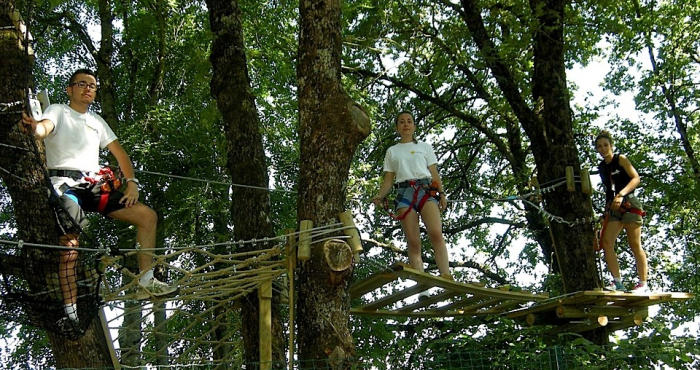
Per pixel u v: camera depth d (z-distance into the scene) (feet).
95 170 19.49
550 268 50.03
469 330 29.86
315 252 21.42
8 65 18.70
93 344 20.39
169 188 48.19
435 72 43.42
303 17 23.30
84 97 19.48
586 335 29.63
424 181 24.86
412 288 24.63
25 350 49.55
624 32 39.42
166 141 48.93
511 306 28.86
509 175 56.80
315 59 22.79
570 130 32.91
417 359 27.53
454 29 41.60
